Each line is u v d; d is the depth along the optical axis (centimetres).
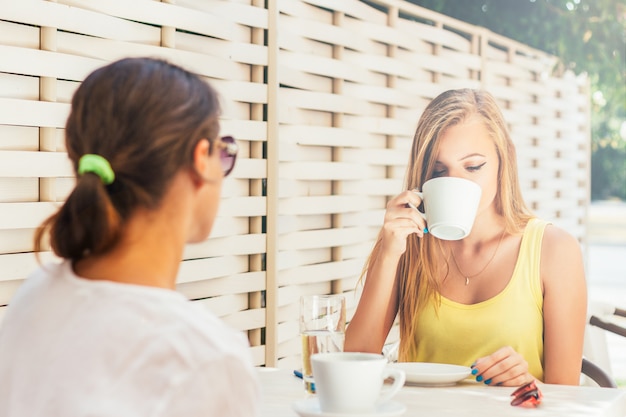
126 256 127
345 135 425
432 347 266
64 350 120
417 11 488
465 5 636
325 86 414
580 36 647
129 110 126
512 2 641
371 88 446
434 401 201
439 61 507
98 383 116
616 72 657
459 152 270
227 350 118
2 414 125
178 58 320
